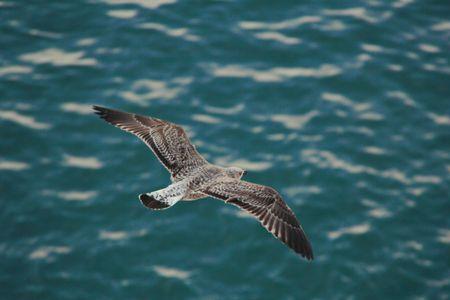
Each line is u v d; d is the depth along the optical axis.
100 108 15.27
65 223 28.59
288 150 30.83
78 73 33.66
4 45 34.88
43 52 34.66
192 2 37.38
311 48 35.22
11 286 26.86
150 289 26.81
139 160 30.78
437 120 32.47
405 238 28.30
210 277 27.20
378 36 36.03
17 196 29.27
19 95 32.75
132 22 36.19
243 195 13.20
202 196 13.48
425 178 30.22
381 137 31.66
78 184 29.81
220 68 34.09
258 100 32.75
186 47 34.97
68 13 36.62
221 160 30.03
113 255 27.73
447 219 28.92
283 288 26.92
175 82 33.38
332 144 31.28
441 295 26.77
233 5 37.34
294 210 28.91
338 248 27.89
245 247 28.12
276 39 35.50
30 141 31.08
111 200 29.34
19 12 36.62
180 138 14.31
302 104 32.81
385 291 26.91
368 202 29.36
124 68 33.97
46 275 27.17
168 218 29.08
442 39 36.00
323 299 26.64
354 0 38.03
